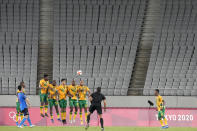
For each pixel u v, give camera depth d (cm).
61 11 9512
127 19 9462
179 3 9600
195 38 9256
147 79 8744
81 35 9269
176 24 9406
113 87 8612
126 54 9044
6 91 8512
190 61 8956
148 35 9256
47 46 9162
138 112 5856
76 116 5694
